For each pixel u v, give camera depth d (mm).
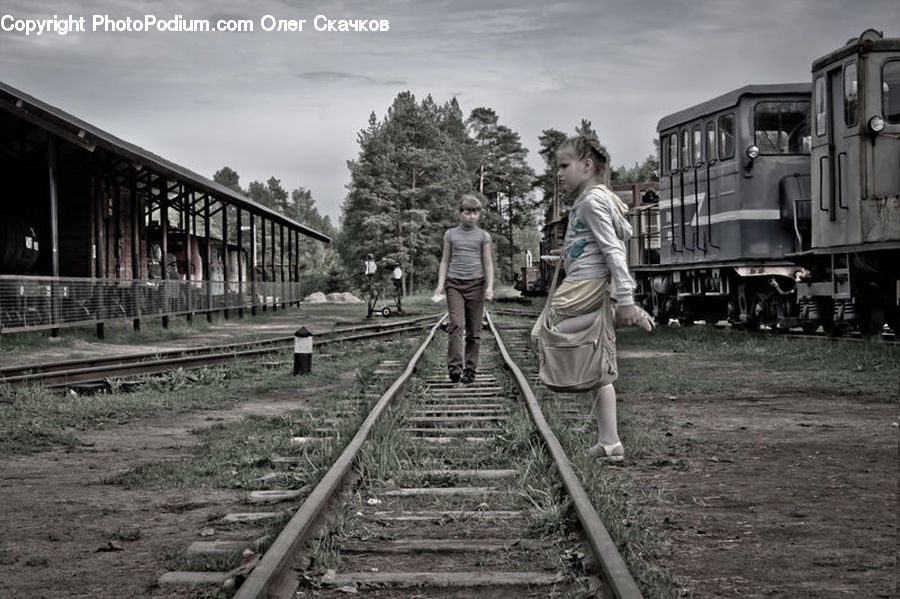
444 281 11805
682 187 21938
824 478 6281
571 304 6184
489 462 6887
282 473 6512
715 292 20766
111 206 32062
